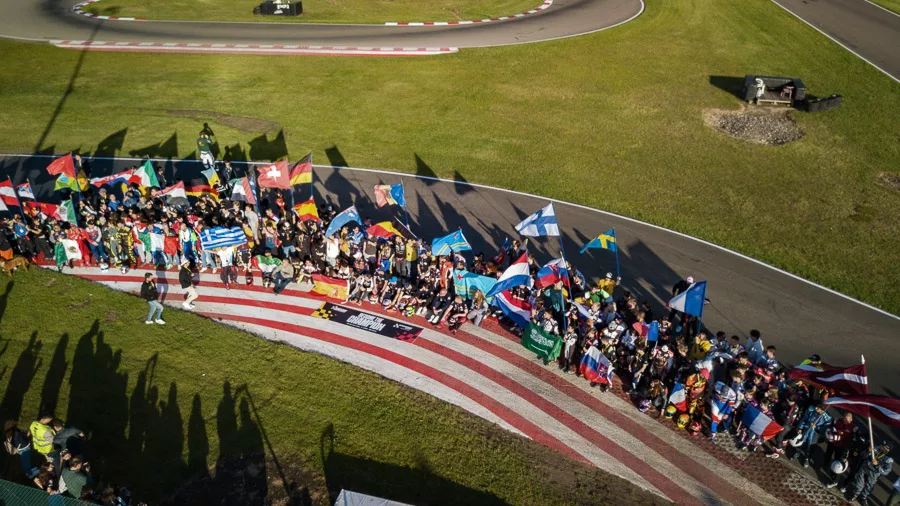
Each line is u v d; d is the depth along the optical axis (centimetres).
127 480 1803
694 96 4297
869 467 1764
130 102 4297
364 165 3641
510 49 5000
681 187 3412
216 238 2586
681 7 5738
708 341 2138
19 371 2173
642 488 1859
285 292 2655
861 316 2550
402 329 2452
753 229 3083
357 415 2066
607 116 4103
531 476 1888
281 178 2841
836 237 3017
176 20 5669
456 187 3434
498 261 2703
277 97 4378
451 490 1831
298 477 1850
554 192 3394
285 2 5747
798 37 5066
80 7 5919
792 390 1944
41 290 2591
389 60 4853
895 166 3544
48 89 4425
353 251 2662
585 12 5794
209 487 1808
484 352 2352
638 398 2164
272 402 2100
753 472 1914
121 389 2117
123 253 2752
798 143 3766
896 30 5184
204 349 2314
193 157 3691
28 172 3450
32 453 1858
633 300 2300
